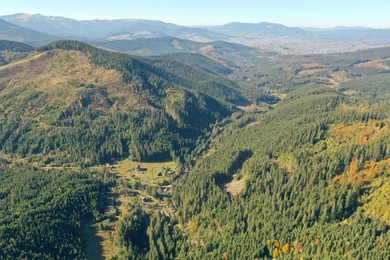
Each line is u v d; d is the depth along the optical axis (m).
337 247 173.75
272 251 193.38
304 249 184.00
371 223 180.00
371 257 159.12
